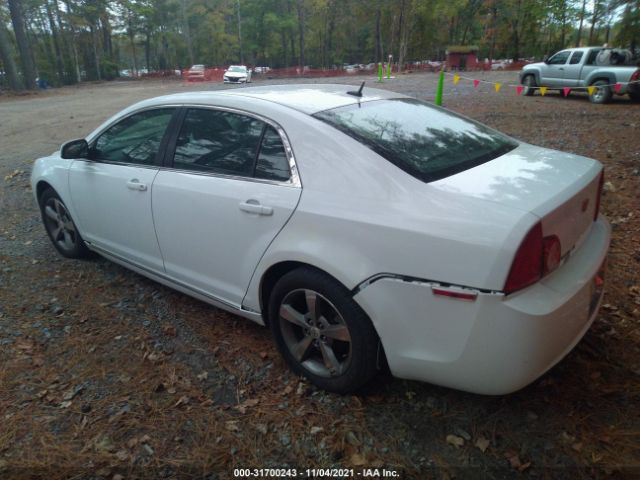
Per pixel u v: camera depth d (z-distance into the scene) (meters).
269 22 66.00
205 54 74.81
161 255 3.52
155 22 70.62
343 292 2.47
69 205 4.24
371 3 59.78
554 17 49.69
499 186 2.34
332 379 2.69
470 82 24.06
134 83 47.69
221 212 2.95
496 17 57.38
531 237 2.04
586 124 10.16
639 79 13.31
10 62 34.06
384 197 2.36
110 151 3.85
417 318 2.25
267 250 2.73
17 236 5.32
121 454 2.41
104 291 4.02
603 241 2.65
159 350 3.22
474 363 2.17
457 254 2.10
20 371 3.04
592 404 2.58
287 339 2.88
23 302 3.86
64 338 3.38
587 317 2.41
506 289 2.03
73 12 58.47
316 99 3.05
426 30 62.59
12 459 2.39
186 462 2.36
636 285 3.68
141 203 3.48
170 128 3.39
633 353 2.95
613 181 5.97
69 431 2.56
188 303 3.80
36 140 11.80
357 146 2.54
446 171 2.49
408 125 2.90
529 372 2.12
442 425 2.50
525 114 11.91
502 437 2.41
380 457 2.34
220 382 2.90
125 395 2.82
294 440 2.46
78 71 58.53
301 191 2.61
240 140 2.98
